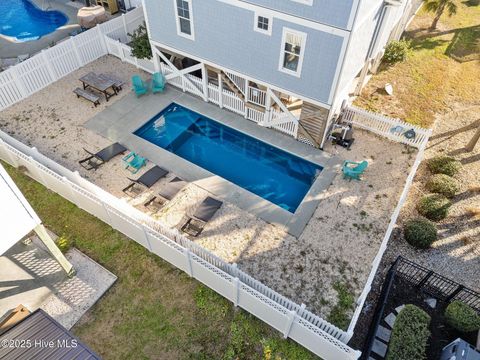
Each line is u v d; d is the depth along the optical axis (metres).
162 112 16.73
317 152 14.79
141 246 11.59
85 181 11.44
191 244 9.98
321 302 10.31
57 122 15.71
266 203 12.84
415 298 10.40
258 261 11.20
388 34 17.58
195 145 15.42
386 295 9.91
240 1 12.53
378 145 15.07
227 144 15.51
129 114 16.30
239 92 15.76
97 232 11.95
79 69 18.59
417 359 8.52
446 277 11.00
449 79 19.14
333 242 11.71
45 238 9.59
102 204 11.23
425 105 17.42
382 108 17.14
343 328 9.82
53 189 13.09
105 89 16.39
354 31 11.30
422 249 11.66
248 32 13.21
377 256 10.29
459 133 15.97
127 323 9.89
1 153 13.77
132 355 9.33
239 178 14.07
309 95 13.48
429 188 13.40
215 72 16.27
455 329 9.74
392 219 11.23
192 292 10.49
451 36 22.48
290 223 12.22
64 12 23.52
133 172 13.79
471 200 13.23
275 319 9.30
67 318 9.93
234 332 9.70
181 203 12.81
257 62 13.88
